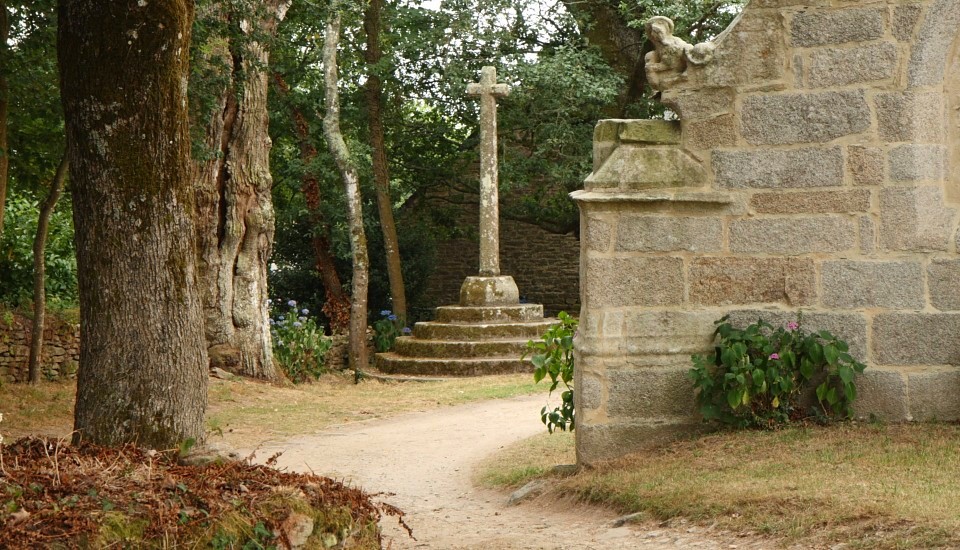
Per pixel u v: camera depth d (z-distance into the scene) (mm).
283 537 3871
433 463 10023
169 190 6293
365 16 23219
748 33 7594
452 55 23344
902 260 7371
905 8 7348
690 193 7617
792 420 7523
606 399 7605
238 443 11562
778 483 5957
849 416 7434
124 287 6191
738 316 7602
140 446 6121
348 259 24547
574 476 7441
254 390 15875
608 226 7645
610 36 24266
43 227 13961
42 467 4062
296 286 24812
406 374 19453
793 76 7527
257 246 17422
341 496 4477
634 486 6535
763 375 7297
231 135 16922
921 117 7352
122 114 6121
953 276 7344
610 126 7836
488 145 20422
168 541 3547
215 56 13703
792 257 7539
